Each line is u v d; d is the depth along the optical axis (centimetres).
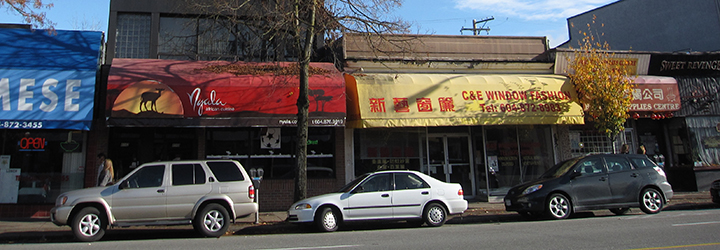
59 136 1245
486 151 1514
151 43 1362
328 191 1370
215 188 933
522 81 1446
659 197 1138
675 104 1555
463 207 1055
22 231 979
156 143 1309
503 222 1116
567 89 1460
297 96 1250
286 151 1368
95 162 1244
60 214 860
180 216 911
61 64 1182
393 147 1463
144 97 1148
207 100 1194
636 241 736
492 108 1383
